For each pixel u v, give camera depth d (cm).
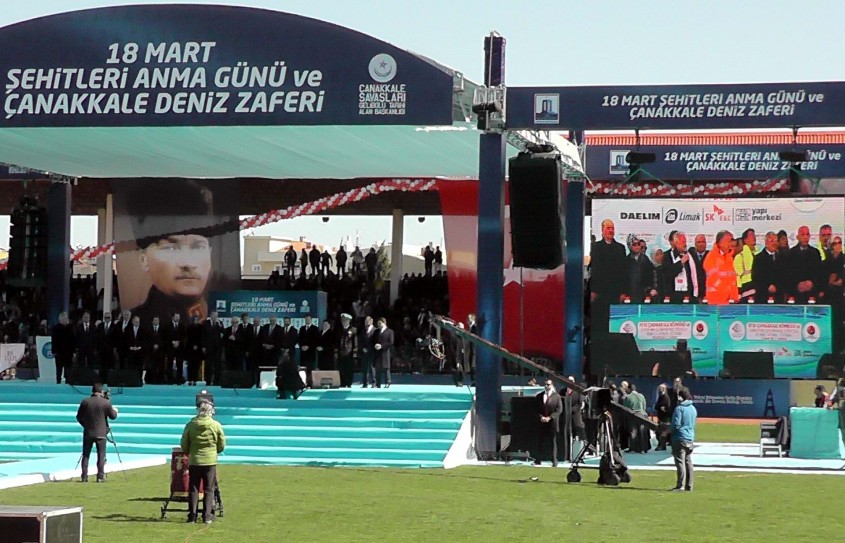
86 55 2695
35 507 1094
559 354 3906
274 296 3706
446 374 3925
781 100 2472
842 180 3675
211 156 3250
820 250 3200
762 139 3612
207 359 3300
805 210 3212
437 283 4588
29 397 3136
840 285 3189
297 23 2625
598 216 3300
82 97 2692
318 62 2619
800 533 1711
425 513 1853
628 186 3688
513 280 3950
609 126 2547
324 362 3347
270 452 2694
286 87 2627
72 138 2908
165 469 2506
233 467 2553
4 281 4641
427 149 3058
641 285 3278
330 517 1798
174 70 2662
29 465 2514
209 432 1728
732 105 2494
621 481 2323
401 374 3969
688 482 2220
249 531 1655
